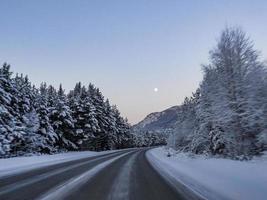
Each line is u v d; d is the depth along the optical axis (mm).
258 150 24812
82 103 64438
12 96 39938
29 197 9672
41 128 50625
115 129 84812
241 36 25234
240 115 24078
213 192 11047
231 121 24969
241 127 24609
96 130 66438
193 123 45781
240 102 24453
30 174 17031
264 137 23078
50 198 9516
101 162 29266
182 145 58062
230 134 25422
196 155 34750
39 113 51250
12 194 10234
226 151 29312
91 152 59969
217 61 25859
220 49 25703
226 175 15633
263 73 24516
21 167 21641
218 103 25516
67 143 57656
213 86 26859
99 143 76188
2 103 38906
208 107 32812
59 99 57781
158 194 10617
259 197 9836
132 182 13969
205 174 17141
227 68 25250
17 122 42312
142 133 164250
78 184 12992
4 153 34500
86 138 62250
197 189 11797
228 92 25156
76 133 60062
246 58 24953
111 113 84875
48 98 57812
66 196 9961
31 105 48688
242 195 10266
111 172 18891
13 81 44844
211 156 30625
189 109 50344
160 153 54406
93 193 10672
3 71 43531
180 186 12664
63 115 56375
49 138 51156
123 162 29391
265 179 13125
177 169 21328
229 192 10953
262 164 18375
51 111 56594
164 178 15742
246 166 18031
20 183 13109
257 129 24422
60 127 57469
